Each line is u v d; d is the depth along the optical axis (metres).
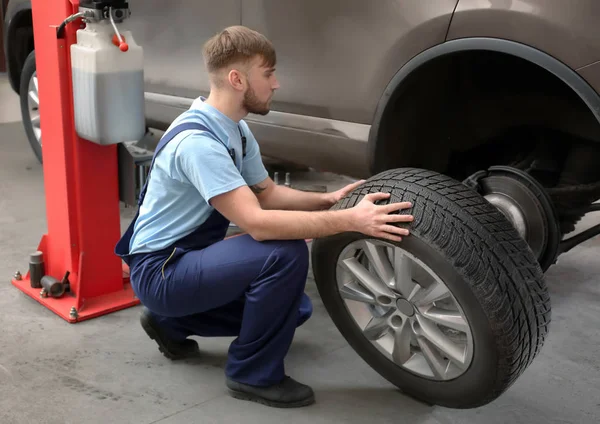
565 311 2.62
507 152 2.56
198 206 1.89
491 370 1.68
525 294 1.64
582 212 2.45
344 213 1.75
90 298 2.59
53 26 2.29
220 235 1.99
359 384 2.08
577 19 1.86
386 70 2.29
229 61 1.80
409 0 2.18
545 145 2.45
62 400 1.94
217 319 2.11
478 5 2.03
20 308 2.54
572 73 1.90
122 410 1.90
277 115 2.68
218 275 1.84
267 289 1.81
